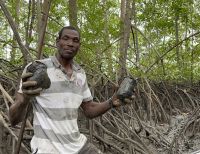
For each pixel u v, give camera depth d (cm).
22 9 659
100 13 551
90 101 176
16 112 152
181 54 662
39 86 139
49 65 161
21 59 374
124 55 446
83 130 308
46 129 158
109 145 302
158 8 541
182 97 566
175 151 335
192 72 627
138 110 443
